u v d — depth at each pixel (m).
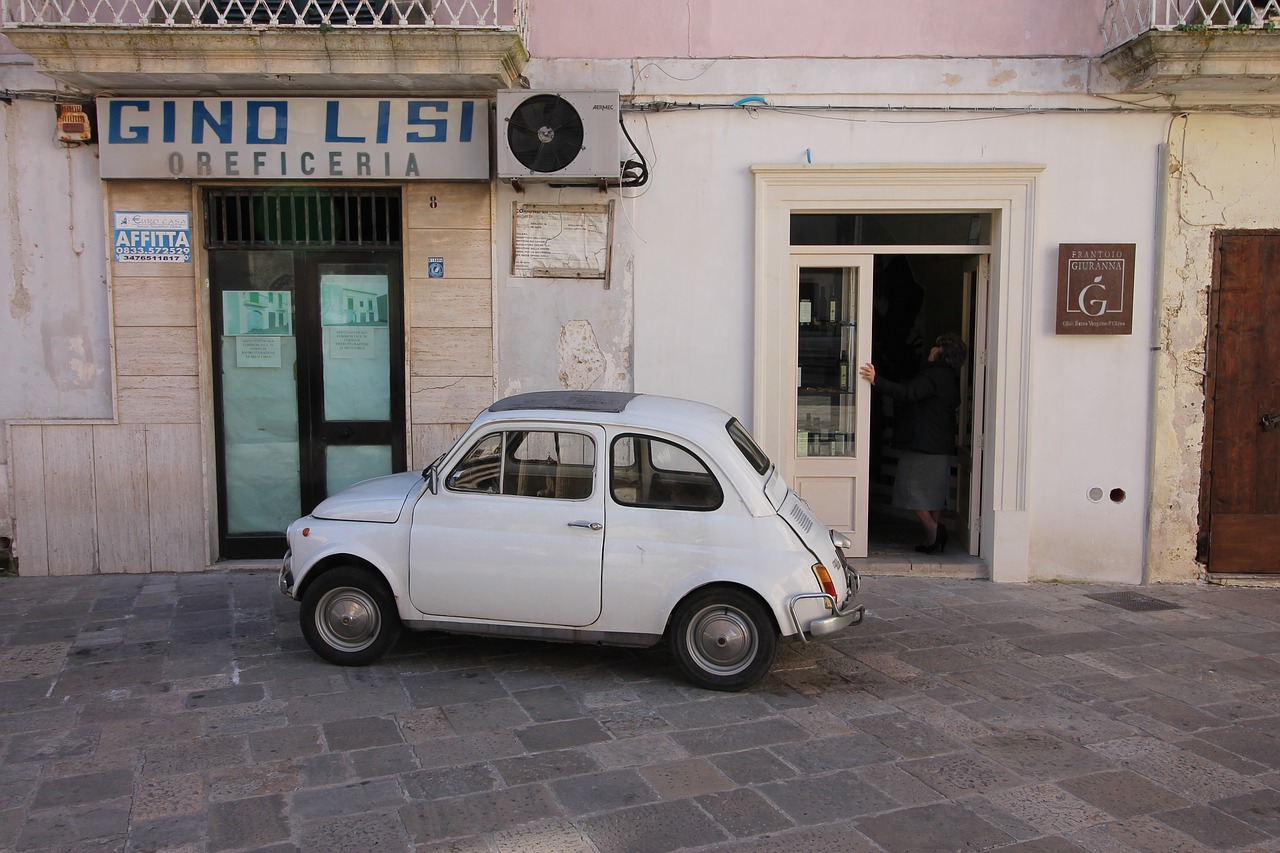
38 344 7.17
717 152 7.24
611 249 7.27
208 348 7.37
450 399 7.35
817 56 7.18
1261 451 7.38
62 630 5.94
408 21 7.13
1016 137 7.22
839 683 5.18
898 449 7.95
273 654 5.52
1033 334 7.29
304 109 6.93
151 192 7.09
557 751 4.27
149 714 4.64
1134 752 4.34
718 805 3.79
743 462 4.98
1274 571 7.44
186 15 7.08
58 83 6.90
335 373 7.53
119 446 7.23
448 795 3.85
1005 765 4.18
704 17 7.16
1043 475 7.39
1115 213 7.25
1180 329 7.29
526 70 7.16
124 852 3.41
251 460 7.56
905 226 7.49
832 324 7.60
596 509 4.96
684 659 4.99
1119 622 6.42
